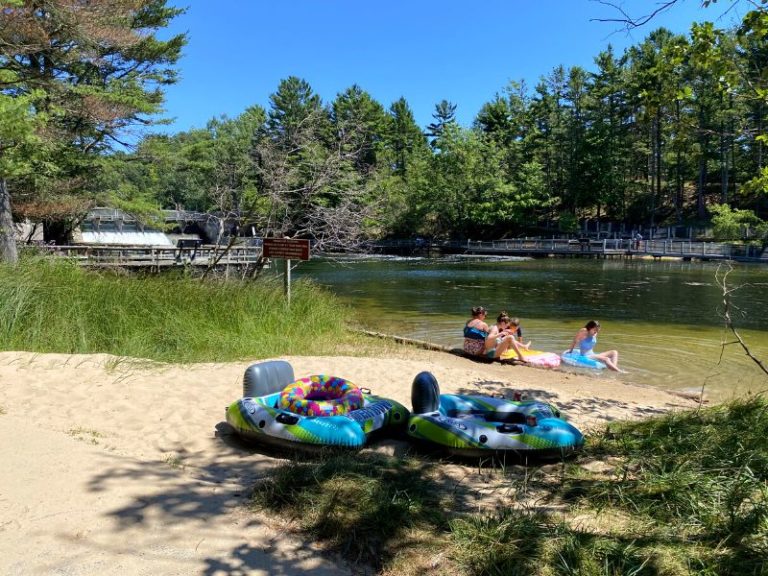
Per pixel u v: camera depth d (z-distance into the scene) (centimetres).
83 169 2009
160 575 267
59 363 654
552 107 6228
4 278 813
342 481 373
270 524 326
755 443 439
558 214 6072
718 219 4394
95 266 1537
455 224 5838
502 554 292
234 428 479
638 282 2523
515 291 2195
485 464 452
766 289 2203
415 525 324
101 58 1797
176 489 362
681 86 572
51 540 290
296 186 1486
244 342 873
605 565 278
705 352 1066
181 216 4231
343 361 840
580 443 465
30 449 406
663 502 354
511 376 854
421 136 8075
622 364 970
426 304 1816
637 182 5866
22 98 1039
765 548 291
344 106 6488
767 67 509
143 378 639
